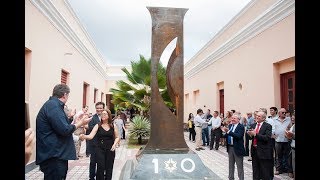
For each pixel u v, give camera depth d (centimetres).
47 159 335
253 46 967
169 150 480
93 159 524
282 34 775
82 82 1320
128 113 2180
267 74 866
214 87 1434
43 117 338
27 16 641
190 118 1486
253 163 569
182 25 506
